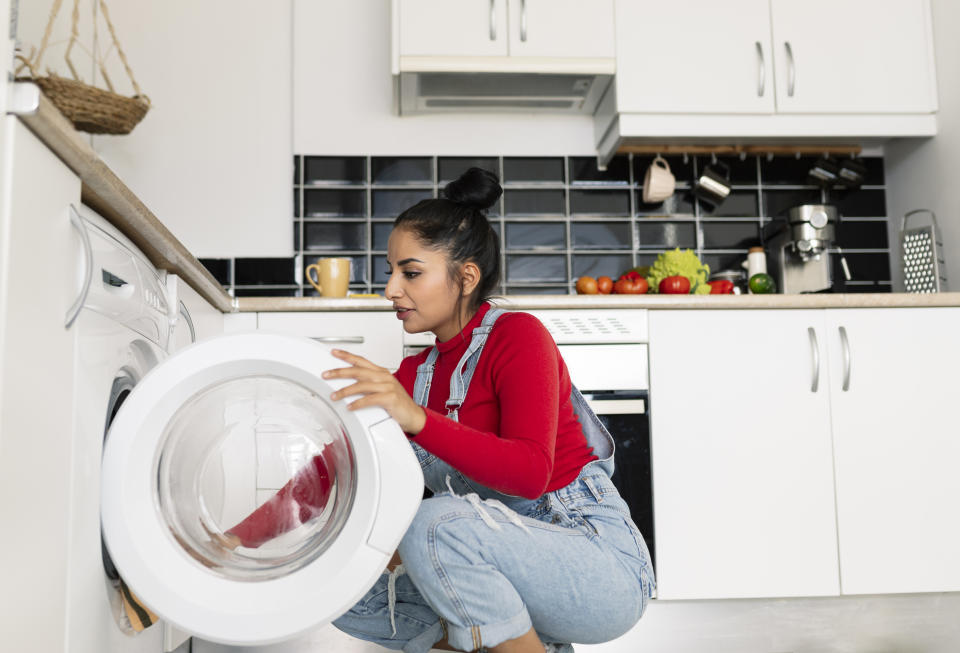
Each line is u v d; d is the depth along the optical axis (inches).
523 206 119.6
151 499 42.8
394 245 53.2
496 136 120.1
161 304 59.0
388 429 41.9
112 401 50.4
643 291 104.3
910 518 94.6
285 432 45.7
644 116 108.6
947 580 93.9
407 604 54.2
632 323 95.1
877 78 111.2
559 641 50.1
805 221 112.4
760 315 96.3
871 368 96.3
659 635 92.6
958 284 108.2
